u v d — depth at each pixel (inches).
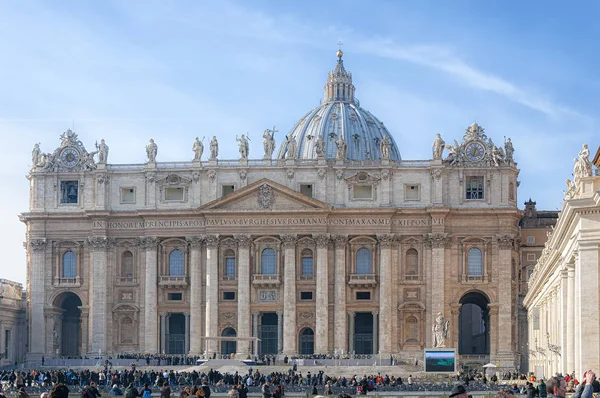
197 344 5826.8
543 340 4188.0
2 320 5861.2
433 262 5762.8
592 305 2315.5
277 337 5905.5
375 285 5767.7
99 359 5497.1
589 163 2393.0
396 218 5816.9
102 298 5900.6
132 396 2114.9
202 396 1811.0
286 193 5782.5
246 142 5910.4
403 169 5841.5
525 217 6530.5
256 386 3666.3
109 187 5999.0
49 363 5526.6
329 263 5816.9
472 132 5876.0
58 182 6028.5
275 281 5767.7
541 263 4082.2
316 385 3715.6
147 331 5866.1
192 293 5856.3
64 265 6028.5
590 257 2317.9
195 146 5930.1
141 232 5940.0
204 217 5861.2
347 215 5797.2
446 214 5762.8
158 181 5940.0
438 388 3627.0
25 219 6028.5
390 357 5482.3
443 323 5019.7
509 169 5812.0
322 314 5753.0
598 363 2305.6
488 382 4158.5
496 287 5753.0
